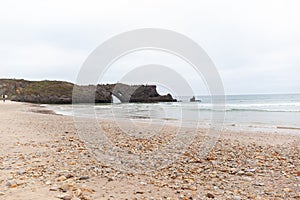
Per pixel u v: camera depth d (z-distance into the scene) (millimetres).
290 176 5887
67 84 92938
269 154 8492
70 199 4148
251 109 33438
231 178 5727
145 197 4453
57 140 10422
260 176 5898
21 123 17344
